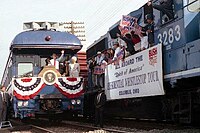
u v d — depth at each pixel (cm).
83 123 1734
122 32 1329
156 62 1116
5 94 1642
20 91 1555
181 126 1203
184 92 1093
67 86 1622
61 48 1677
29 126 1575
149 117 1354
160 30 1135
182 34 1005
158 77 1103
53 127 1530
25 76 1628
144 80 1190
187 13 981
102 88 1638
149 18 1199
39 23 1869
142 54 1207
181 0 1011
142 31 1252
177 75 1025
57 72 1616
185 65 989
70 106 1623
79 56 1992
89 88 1866
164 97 1232
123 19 1321
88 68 1914
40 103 1588
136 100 1451
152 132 1102
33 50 1656
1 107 1528
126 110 1553
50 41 1658
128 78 1314
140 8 1297
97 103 1409
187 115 1080
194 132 1016
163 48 1106
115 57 1440
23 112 1556
